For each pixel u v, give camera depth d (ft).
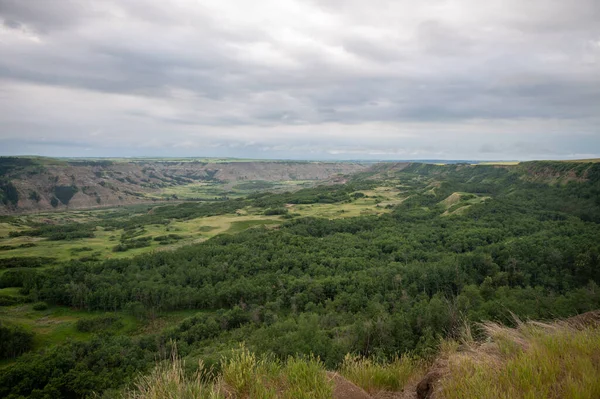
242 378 17.13
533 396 12.10
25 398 99.81
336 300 155.12
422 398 19.06
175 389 16.24
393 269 177.88
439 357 23.41
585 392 11.86
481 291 149.07
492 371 15.11
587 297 107.96
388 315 119.85
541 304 107.14
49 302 180.96
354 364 25.96
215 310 175.73
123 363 119.03
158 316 171.73
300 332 98.78
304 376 17.30
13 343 138.31
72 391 104.73
